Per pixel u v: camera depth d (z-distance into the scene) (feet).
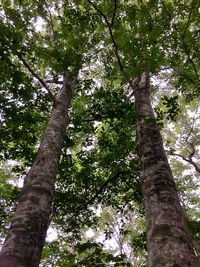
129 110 30.35
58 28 43.19
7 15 30.81
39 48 32.68
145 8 29.86
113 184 35.06
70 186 34.65
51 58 34.17
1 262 12.92
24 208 16.71
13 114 29.55
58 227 36.65
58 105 30.37
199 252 30.68
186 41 29.25
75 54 36.01
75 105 39.88
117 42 32.14
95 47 39.32
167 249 13.25
